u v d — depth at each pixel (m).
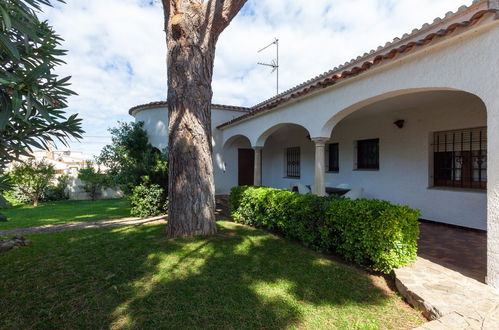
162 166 9.58
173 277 4.00
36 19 3.52
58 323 2.89
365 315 3.07
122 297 3.42
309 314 3.08
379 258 4.02
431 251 5.12
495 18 3.32
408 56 4.57
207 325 2.87
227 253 5.00
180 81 6.09
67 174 16.45
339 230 4.65
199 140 6.18
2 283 3.81
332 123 6.70
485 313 2.81
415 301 3.21
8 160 3.82
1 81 2.79
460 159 7.04
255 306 3.24
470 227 6.61
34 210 11.66
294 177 13.67
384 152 8.79
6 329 2.79
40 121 3.74
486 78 3.53
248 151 14.90
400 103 7.07
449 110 7.03
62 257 4.83
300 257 4.82
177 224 6.12
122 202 14.73
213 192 6.53
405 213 4.12
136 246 5.41
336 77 5.98
